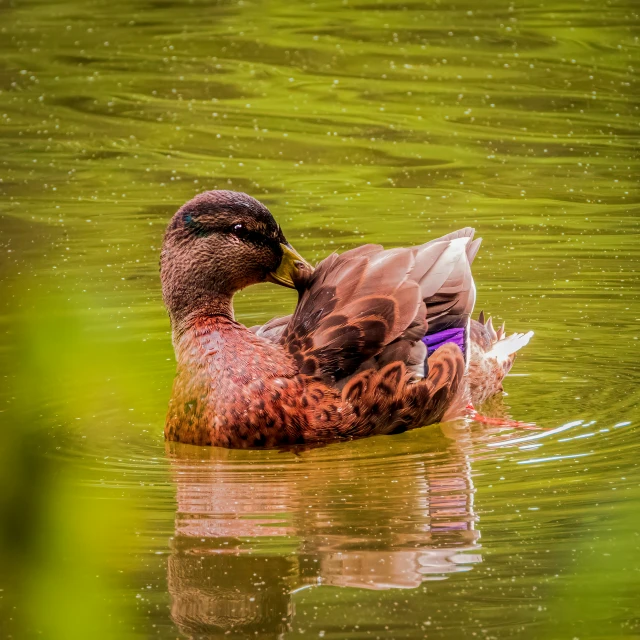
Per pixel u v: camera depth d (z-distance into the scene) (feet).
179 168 65.62
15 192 62.08
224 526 27.35
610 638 20.66
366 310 34.78
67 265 50.90
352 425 34.47
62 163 66.90
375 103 76.18
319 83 80.33
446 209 58.29
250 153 67.77
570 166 64.69
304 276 36.42
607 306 46.88
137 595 23.34
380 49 86.43
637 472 30.73
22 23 94.53
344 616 22.09
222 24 94.07
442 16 94.12
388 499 29.19
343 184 62.44
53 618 12.42
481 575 23.95
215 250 34.96
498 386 39.34
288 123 72.90
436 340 36.78
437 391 35.70
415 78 80.23
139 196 61.41
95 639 12.14
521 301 47.52
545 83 78.64
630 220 56.49
